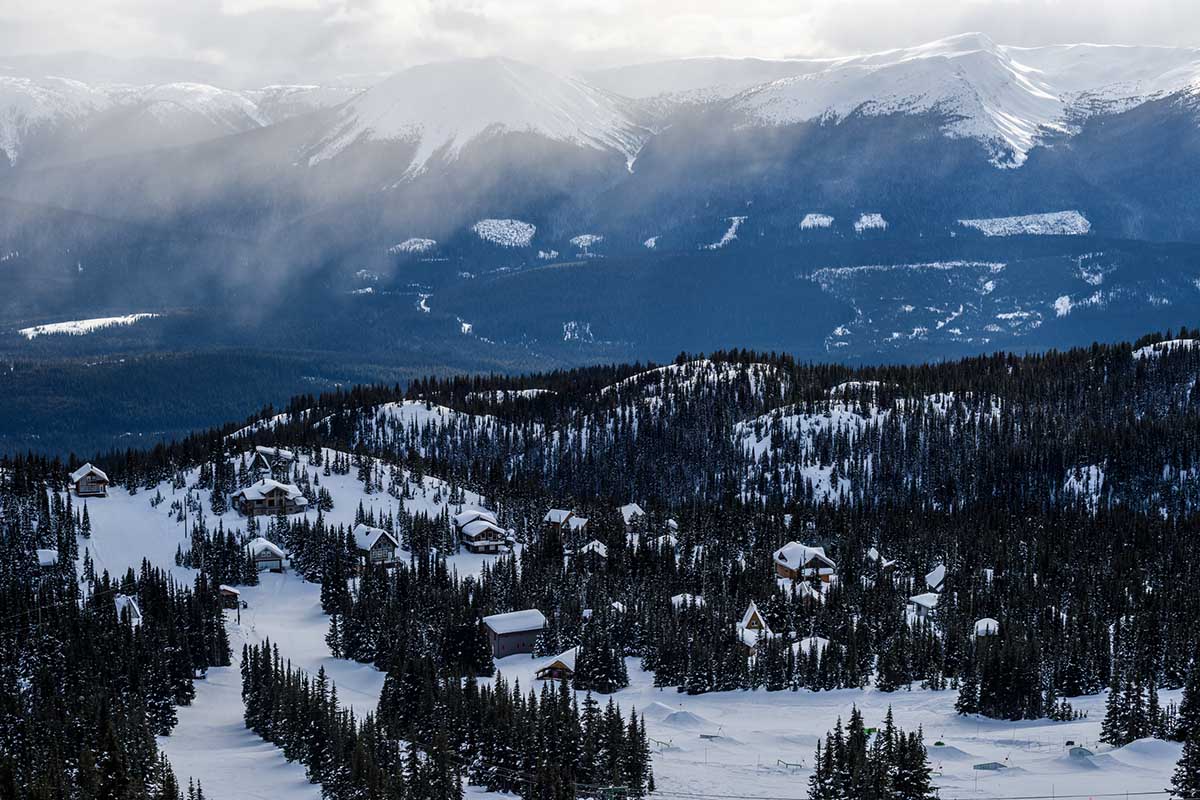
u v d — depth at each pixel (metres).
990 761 166.62
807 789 159.50
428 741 170.88
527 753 161.75
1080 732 181.62
